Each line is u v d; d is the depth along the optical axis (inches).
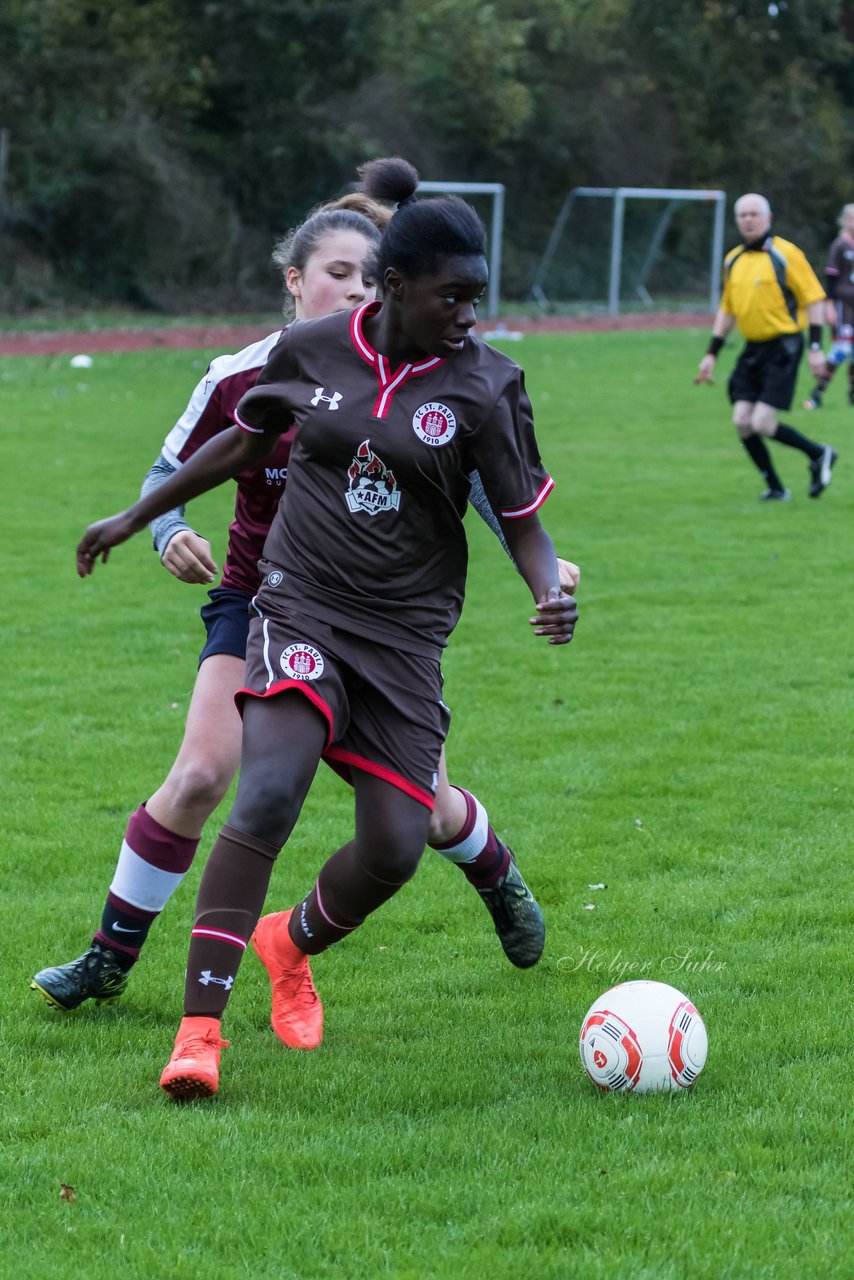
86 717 750.5
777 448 1711.4
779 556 1145.4
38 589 1029.8
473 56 4020.7
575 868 558.9
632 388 2306.8
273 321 3553.2
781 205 5068.9
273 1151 340.8
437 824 427.8
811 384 2454.5
